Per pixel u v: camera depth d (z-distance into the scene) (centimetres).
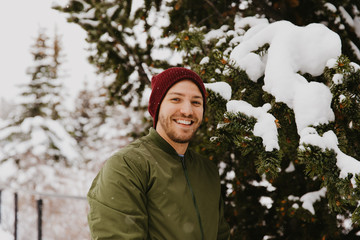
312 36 156
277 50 154
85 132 2102
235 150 228
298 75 147
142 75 272
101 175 130
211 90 159
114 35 246
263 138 134
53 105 1886
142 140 144
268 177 185
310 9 228
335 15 209
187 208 133
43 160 1509
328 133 128
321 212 201
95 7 236
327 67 145
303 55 154
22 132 1612
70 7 235
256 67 163
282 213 207
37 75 1864
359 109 138
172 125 138
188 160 147
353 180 114
